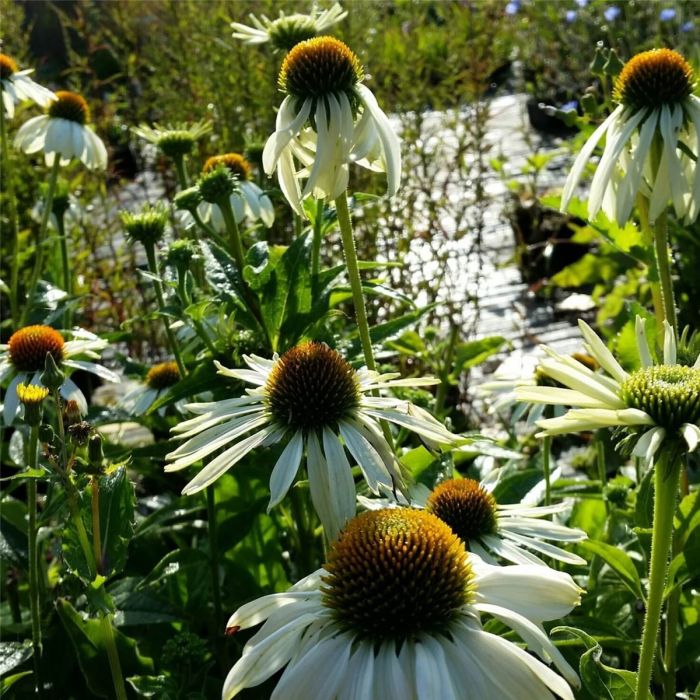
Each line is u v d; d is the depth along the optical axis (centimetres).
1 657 34
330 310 39
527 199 103
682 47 88
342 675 21
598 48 42
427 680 20
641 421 21
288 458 28
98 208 97
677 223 63
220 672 39
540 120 136
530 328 89
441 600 22
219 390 39
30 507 34
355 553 23
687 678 37
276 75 79
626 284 77
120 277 79
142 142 99
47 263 68
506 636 30
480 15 99
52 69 127
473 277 91
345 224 33
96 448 26
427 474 37
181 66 89
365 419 29
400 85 83
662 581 23
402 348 53
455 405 68
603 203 37
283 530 43
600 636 32
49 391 32
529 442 61
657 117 35
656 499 22
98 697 36
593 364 49
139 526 39
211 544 38
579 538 31
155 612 39
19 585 47
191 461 28
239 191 41
